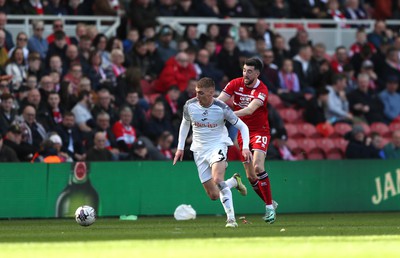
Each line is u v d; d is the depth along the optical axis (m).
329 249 29.75
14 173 54.00
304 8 80.38
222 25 75.50
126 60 67.75
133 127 62.56
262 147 45.53
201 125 41.94
